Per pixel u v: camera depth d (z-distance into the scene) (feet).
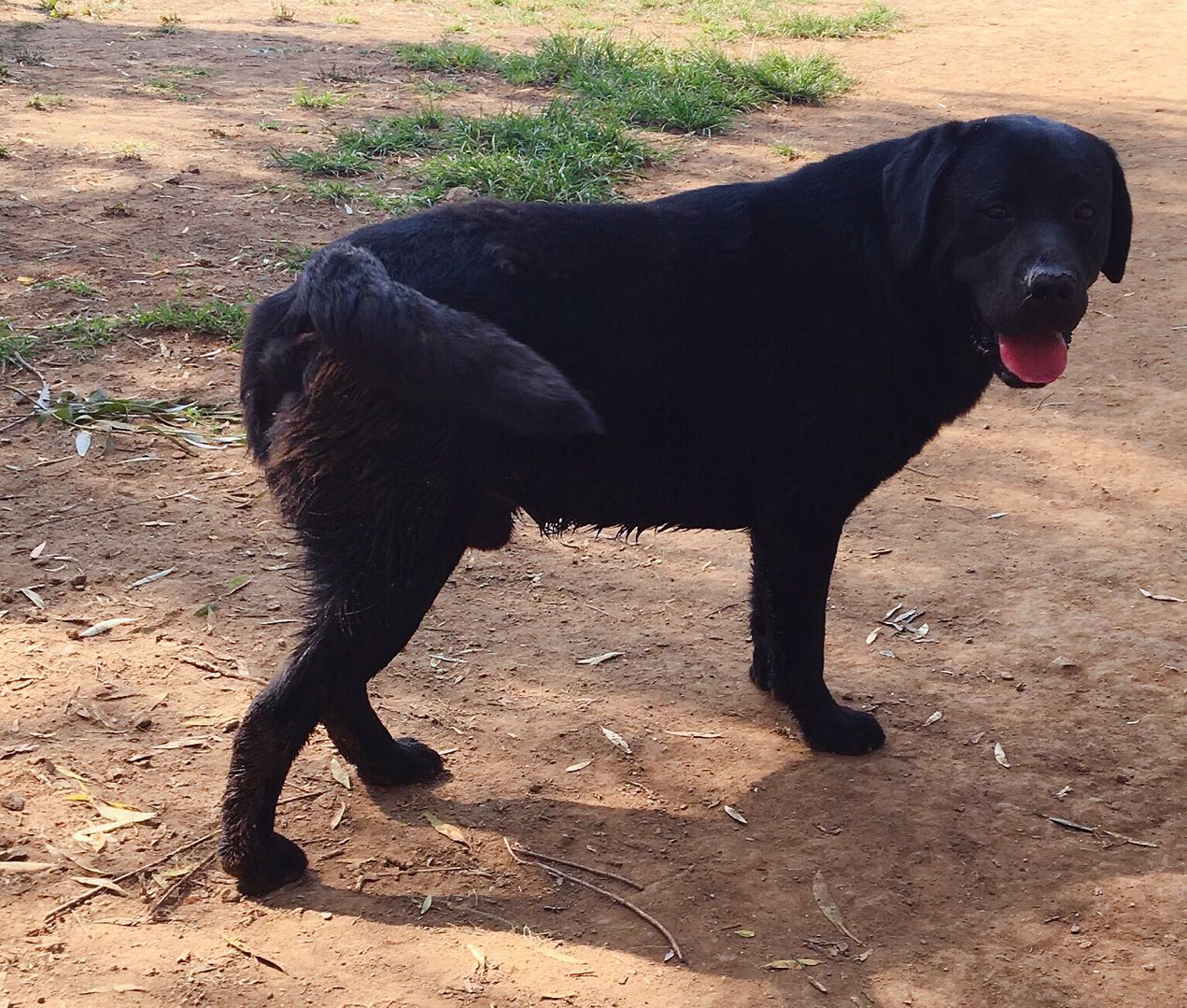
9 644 6.22
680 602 6.86
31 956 4.95
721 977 5.06
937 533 7.41
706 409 5.55
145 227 10.09
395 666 6.32
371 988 4.94
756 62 16.34
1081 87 16.72
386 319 4.87
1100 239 5.62
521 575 6.97
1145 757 6.00
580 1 20.65
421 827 5.57
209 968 4.97
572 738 6.01
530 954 5.10
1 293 8.85
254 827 5.21
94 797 5.53
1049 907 5.35
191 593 6.61
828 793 5.81
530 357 4.83
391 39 17.19
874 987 5.06
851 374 5.61
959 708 6.25
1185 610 6.83
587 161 11.84
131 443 7.61
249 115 13.20
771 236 5.62
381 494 5.11
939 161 5.50
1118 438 8.28
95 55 15.17
